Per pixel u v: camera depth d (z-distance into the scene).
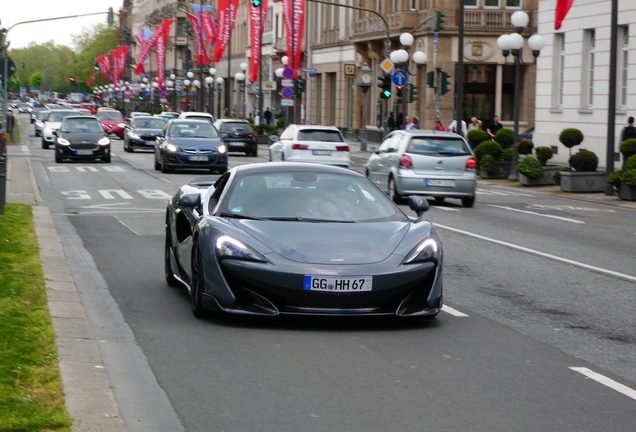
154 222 17.42
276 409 5.80
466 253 14.05
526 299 10.12
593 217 20.70
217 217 8.74
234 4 68.44
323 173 9.50
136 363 6.92
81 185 26.44
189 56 114.06
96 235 15.35
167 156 31.59
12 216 16.75
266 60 87.69
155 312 8.91
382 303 8.02
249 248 8.07
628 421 5.71
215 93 110.19
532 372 6.87
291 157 32.06
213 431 5.35
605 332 8.45
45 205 20.19
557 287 11.02
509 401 6.08
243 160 42.78
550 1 40.84
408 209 21.67
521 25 32.28
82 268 11.77
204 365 6.89
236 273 7.98
